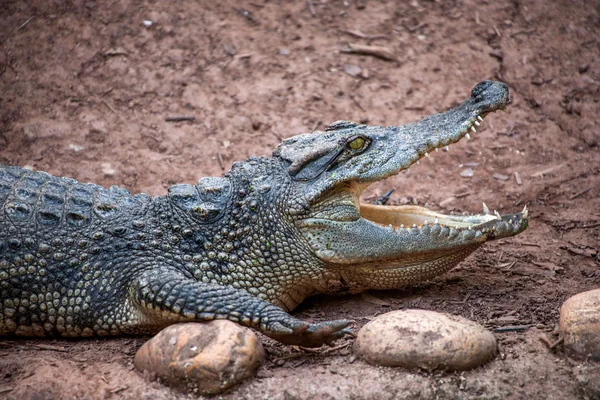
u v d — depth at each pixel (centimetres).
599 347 1508
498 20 3253
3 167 1856
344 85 2925
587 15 3322
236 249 1738
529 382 1486
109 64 2900
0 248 1656
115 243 1702
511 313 1753
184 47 3003
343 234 1741
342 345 1608
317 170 1748
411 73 2995
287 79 2928
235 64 2962
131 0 3133
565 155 2705
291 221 1741
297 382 1480
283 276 1756
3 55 2877
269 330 1549
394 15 3244
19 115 2669
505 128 2812
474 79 3000
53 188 1791
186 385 1452
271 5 3253
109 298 1672
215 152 2623
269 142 2675
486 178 2602
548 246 2186
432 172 2634
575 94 2969
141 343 1666
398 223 1930
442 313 1590
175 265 1702
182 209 1745
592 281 1952
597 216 2369
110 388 1473
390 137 1802
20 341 1692
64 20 3023
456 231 1775
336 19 3216
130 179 2486
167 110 2769
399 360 1484
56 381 1493
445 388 1462
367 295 1889
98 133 2642
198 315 1578
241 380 1464
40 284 1664
